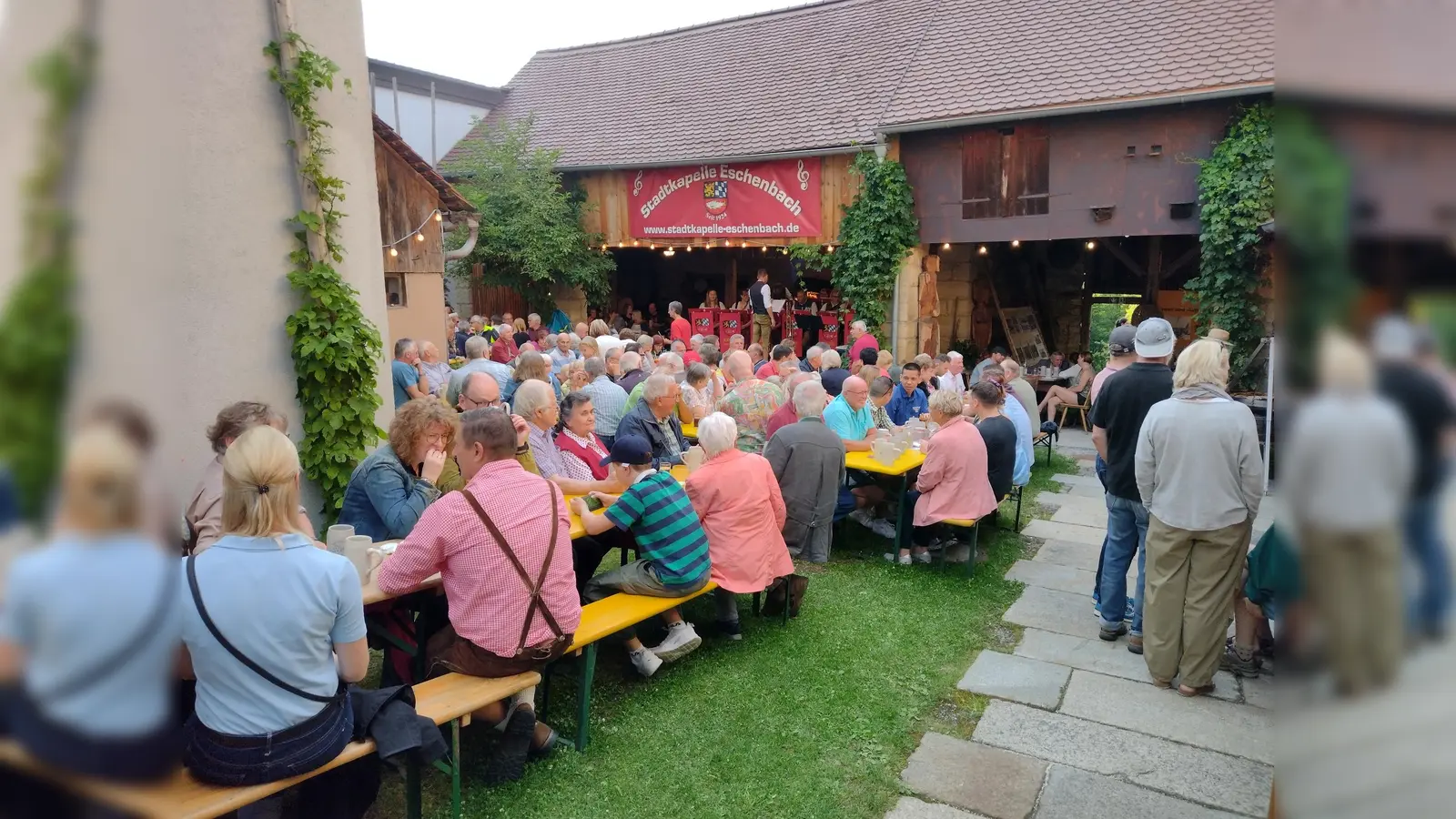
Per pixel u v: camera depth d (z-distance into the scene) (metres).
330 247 5.04
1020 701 4.04
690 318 16.05
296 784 2.57
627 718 3.79
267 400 4.83
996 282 15.41
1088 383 12.07
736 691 4.05
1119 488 4.54
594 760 3.47
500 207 14.68
